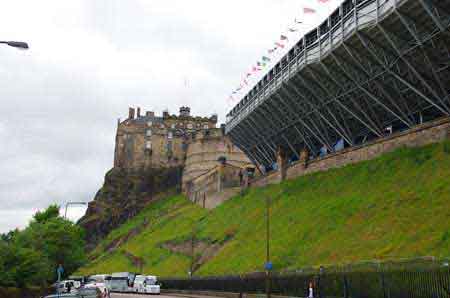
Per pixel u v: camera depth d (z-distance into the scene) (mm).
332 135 85312
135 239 147375
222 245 90938
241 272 68750
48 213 99000
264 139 102250
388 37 56406
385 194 59500
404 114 66312
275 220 79875
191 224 123375
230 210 107562
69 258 87125
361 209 60562
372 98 66812
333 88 73312
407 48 57438
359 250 51344
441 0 50031
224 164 136000
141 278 88875
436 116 65125
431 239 44406
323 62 68375
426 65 58000
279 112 90250
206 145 174250
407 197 54906
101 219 192500
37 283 62156
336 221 62844
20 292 54500
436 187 52250
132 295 80188
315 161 86625
